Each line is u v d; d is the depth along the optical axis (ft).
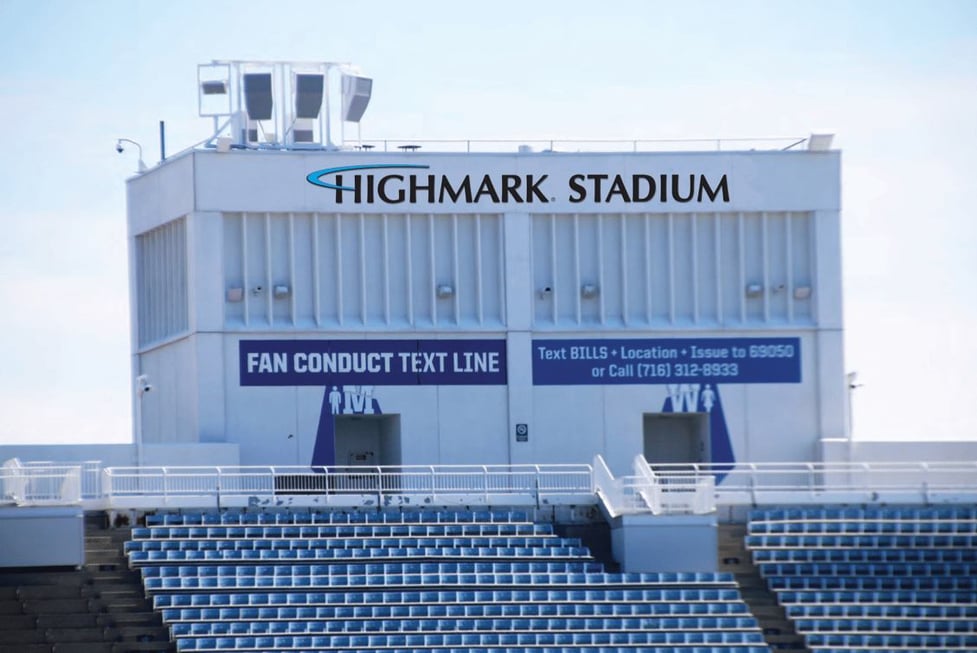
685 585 181.78
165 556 178.91
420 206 204.85
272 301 203.00
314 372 202.80
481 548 184.75
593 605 179.52
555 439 205.26
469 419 204.44
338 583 179.63
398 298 205.16
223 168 202.28
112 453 191.52
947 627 182.70
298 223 203.92
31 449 189.88
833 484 202.28
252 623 173.68
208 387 200.75
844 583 186.50
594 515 191.31
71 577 176.24
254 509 187.21
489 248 206.28
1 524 176.55
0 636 170.30
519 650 174.91
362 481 201.05
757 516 192.95
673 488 192.65
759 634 179.01
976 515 193.16
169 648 171.32
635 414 206.39
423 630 175.63
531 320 205.77
